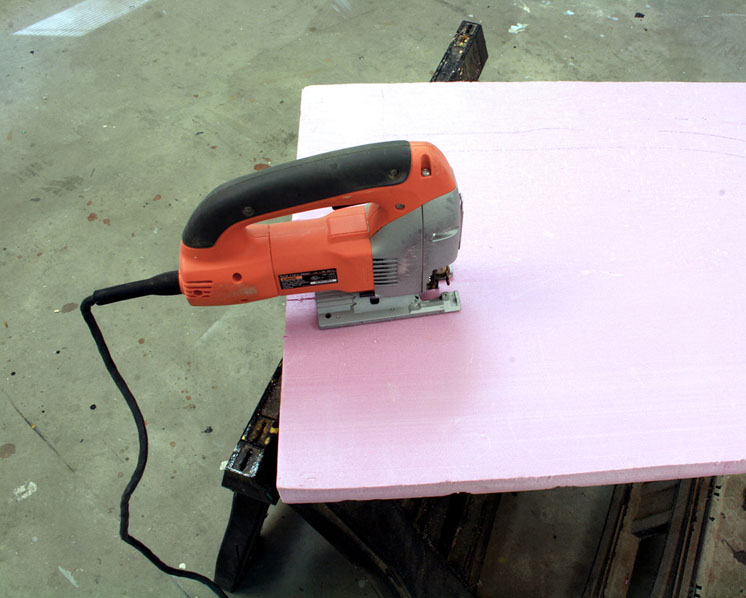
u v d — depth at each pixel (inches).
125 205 80.3
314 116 46.0
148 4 102.7
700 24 99.4
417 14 100.9
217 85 92.3
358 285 34.5
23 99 90.8
